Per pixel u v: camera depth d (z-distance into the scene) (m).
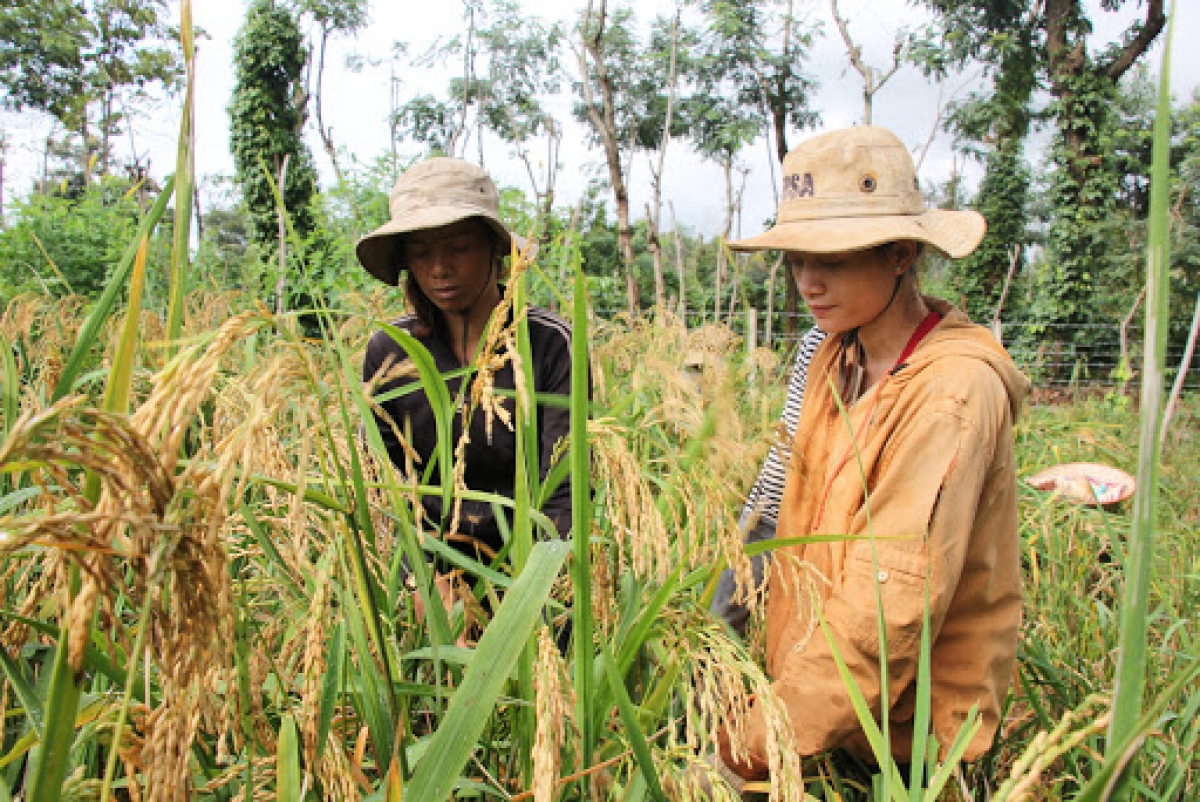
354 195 8.18
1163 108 0.59
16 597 1.10
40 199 9.52
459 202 2.11
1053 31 20.31
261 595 1.37
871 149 1.81
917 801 1.12
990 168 24.62
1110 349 19.52
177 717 0.75
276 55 23.38
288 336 0.85
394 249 2.22
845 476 1.76
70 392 0.81
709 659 1.20
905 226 1.75
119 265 0.83
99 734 1.00
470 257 2.14
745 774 1.55
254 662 1.06
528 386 1.19
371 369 2.24
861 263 1.78
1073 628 2.63
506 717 1.37
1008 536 1.77
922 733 1.14
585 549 1.06
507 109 25.47
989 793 1.73
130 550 0.65
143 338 2.11
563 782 1.10
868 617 1.55
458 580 1.40
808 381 2.03
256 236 22.38
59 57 22.52
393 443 2.12
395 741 1.08
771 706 1.10
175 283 0.85
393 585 1.32
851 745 1.75
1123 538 3.15
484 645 0.92
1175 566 3.12
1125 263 19.38
